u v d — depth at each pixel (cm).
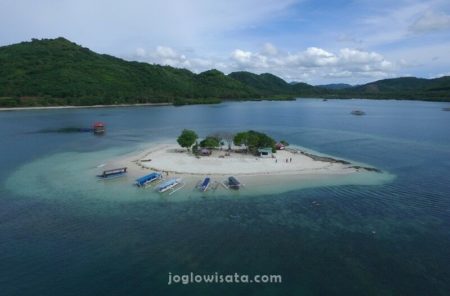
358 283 3759
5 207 5791
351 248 4484
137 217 5372
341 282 3778
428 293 3603
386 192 6675
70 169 8188
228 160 8906
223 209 5697
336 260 4200
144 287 3681
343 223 5225
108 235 4784
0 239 4681
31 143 11875
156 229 4962
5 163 8900
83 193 6450
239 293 3591
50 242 4597
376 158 9856
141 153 9969
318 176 7594
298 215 5500
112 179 7281
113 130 15225
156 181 7081
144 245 4516
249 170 7938
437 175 7975
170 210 5641
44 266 4047
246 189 6662
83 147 11144
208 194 6375
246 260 4188
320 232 4916
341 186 6969
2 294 3547
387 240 4712
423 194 6600
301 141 12725
